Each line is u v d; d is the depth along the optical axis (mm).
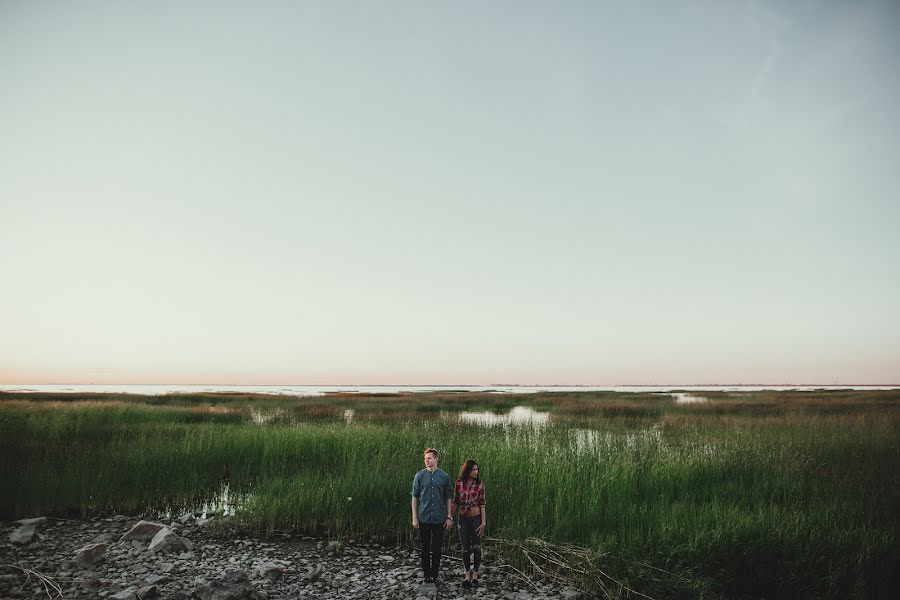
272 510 8875
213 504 10289
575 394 64250
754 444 14367
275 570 6590
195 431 16172
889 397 46250
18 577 6246
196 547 7809
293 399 44438
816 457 12961
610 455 11906
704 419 25609
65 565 6684
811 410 30391
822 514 8023
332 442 14062
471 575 6438
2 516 8992
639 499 9398
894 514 8359
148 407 26609
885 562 6465
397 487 9484
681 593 6133
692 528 7387
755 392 72188
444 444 13164
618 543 7133
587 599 6098
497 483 9664
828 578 6246
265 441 13961
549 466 10391
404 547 8094
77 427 16734
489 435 16312
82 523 8906
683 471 10711
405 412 31359
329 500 9250
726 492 9727
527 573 6922
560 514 8219
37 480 9867
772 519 7574
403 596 6090
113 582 6102
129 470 10938
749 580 6527
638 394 65062
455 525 8555
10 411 19406
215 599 5324
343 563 7328
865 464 12039
